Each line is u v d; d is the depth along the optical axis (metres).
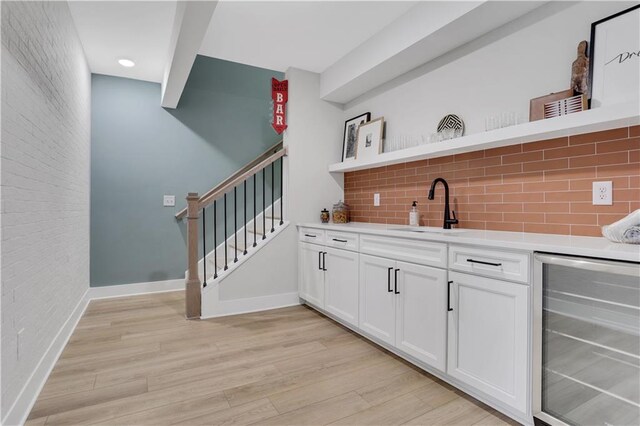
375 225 3.02
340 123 3.81
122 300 3.75
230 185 3.30
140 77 3.99
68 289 2.68
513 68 2.15
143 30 2.96
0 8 1.42
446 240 1.89
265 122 4.74
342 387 1.92
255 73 4.69
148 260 4.10
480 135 2.14
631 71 1.62
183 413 1.68
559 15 1.93
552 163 1.97
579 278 1.37
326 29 2.78
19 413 1.57
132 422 1.61
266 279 3.41
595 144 1.78
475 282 1.75
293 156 3.55
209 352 2.38
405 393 1.86
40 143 1.96
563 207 1.91
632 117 1.49
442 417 1.65
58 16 2.33
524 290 1.53
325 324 2.96
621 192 1.68
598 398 1.34
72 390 1.88
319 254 3.14
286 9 2.50
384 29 2.74
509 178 2.19
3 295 1.44
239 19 2.63
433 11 2.29
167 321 3.04
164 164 4.17
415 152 2.62
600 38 1.74
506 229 2.21
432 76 2.74
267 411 1.70
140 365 2.18
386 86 3.21
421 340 2.07
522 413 1.57
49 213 2.15
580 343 1.38
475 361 1.75
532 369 1.50
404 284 2.19
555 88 1.94
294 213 3.55
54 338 2.25
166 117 4.19
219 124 4.47
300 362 2.23
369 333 2.52
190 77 4.32
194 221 3.14
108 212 3.91
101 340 2.59
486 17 2.11
